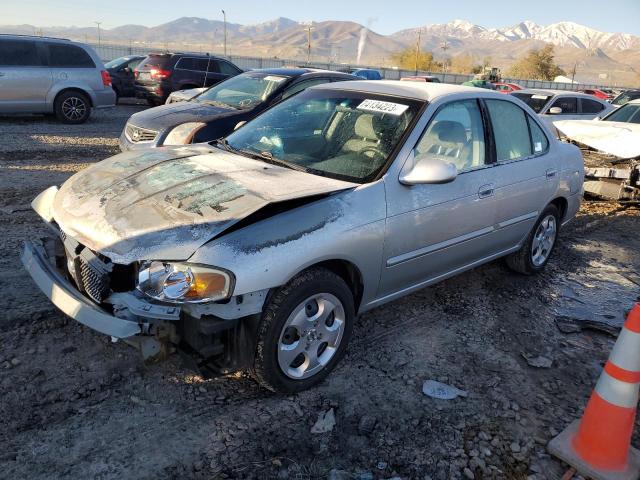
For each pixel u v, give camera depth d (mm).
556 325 4387
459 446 2885
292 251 2867
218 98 8422
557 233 5465
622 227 7527
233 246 2723
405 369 3551
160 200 3035
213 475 2572
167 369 3312
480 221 4172
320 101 4309
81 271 3049
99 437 2740
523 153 4723
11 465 2523
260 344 2904
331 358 3293
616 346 2730
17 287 4156
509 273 5387
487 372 3605
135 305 2639
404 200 3496
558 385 3531
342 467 2688
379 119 3852
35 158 8727
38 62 12039
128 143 7566
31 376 3137
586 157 8883
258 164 3643
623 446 2727
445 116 3926
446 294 4777
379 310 4344
